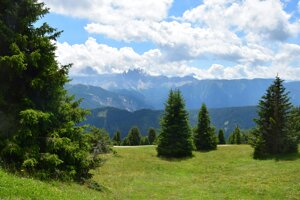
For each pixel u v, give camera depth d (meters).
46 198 15.46
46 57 22.11
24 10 21.95
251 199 27.61
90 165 26.42
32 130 20.52
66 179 22.31
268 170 40.19
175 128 58.69
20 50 21.30
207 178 39.97
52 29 22.83
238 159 53.41
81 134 24.56
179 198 28.53
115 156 52.50
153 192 30.86
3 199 13.34
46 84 21.84
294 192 28.73
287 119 52.88
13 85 21.58
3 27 20.34
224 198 28.23
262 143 52.38
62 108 23.64
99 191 25.05
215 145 70.44
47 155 20.52
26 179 17.70
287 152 52.97
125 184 33.50
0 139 19.34
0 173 16.39
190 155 59.44
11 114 20.44
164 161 53.56
